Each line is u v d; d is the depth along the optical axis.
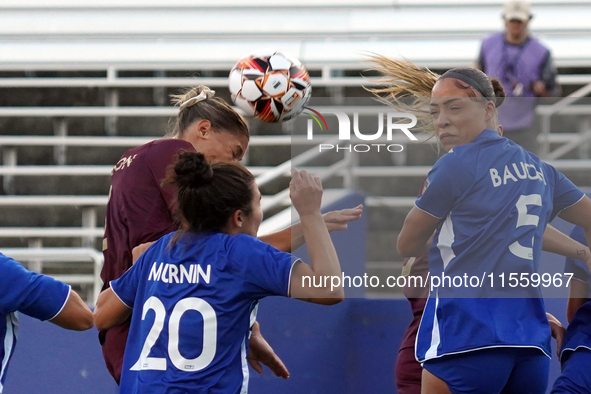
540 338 7.18
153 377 6.44
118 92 25.36
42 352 11.88
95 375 11.84
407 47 23.62
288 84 9.69
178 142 8.32
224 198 6.82
